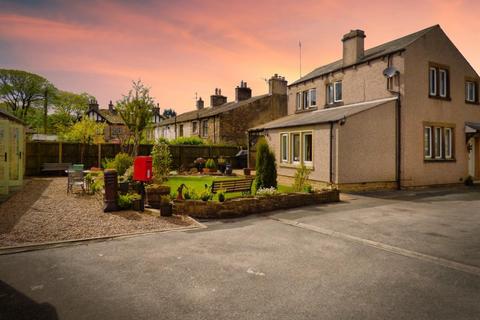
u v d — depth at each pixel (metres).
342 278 4.95
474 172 19.38
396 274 5.12
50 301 4.12
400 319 3.76
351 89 18.50
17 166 14.21
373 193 14.54
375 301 4.20
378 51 18.39
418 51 16.38
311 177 16.31
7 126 12.13
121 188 10.52
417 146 16.31
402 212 10.12
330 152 14.94
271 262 5.61
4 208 9.34
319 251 6.25
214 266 5.39
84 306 4.00
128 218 8.49
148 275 4.98
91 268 5.23
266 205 10.37
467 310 3.97
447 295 4.39
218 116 28.25
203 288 4.55
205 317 3.77
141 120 19.64
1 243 6.29
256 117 29.34
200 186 14.73
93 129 24.78
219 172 22.53
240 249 6.32
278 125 19.08
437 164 17.20
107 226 7.70
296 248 6.44
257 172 12.79
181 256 5.86
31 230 7.15
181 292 4.41
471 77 18.89
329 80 20.03
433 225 8.38
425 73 16.69
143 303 4.09
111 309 3.94
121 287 4.54
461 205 11.42
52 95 46.75
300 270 5.25
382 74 16.69
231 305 4.06
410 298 4.29
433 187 16.95
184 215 9.20
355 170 14.97
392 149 15.98
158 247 6.38
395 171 16.08
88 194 12.07
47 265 5.34
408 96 15.95
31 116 46.94
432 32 17.00
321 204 11.64
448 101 17.69
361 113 15.11
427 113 16.73
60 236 6.84
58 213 8.77
